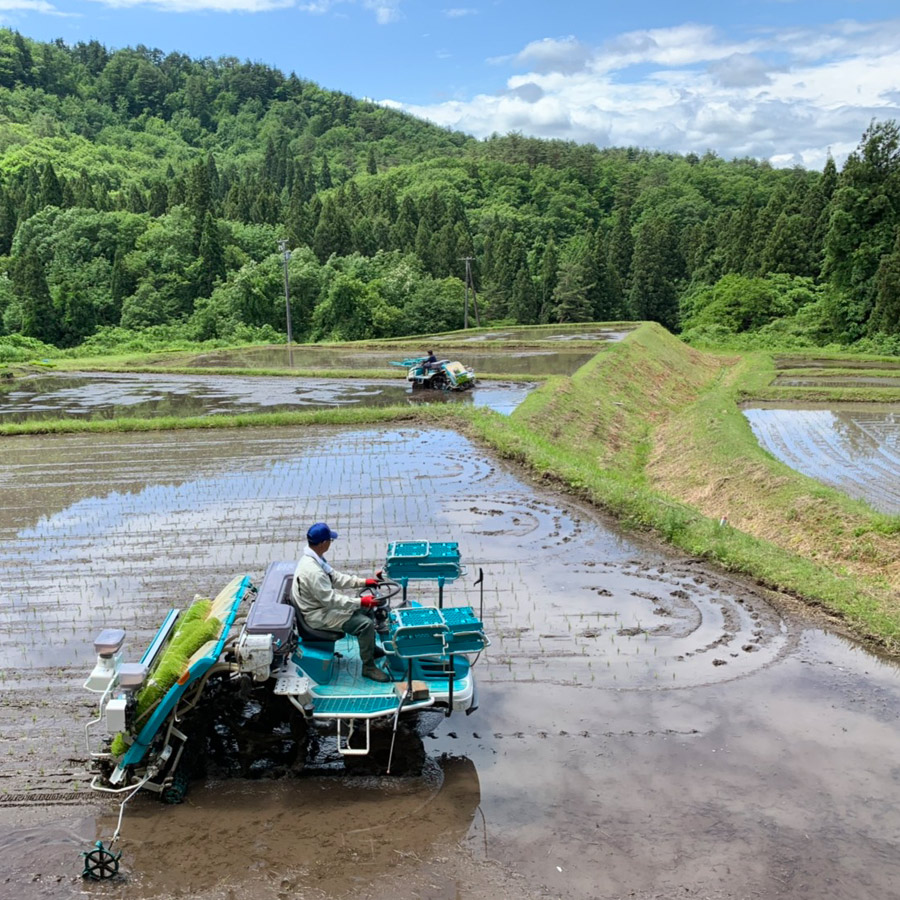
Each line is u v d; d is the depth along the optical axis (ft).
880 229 172.24
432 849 18.42
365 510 44.70
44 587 33.78
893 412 89.86
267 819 19.52
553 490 48.73
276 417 69.92
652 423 91.30
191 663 19.70
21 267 211.41
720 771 21.30
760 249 245.86
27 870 17.85
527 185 466.70
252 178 417.08
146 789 20.18
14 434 67.05
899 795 20.34
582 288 274.57
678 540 38.99
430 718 23.85
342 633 22.12
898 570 37.86
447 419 69.67
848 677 26.27
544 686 25.68
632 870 17.75
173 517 43.50
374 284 240.94
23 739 22.75
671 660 27.40
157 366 125.59
